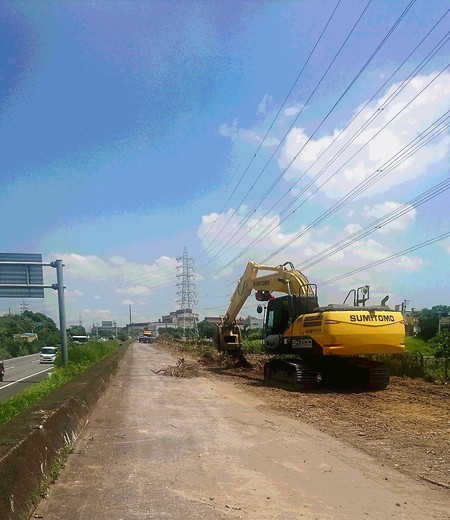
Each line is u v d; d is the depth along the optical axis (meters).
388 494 6.32
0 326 93.00
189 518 5.45
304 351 17.47
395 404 13.78
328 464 7.68
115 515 5.50
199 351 51.12
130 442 9.12
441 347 24.09
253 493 6.32
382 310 16.78
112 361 26.94
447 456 8.12
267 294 22.81
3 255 25.28
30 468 5.93
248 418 11.73
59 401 9.71
